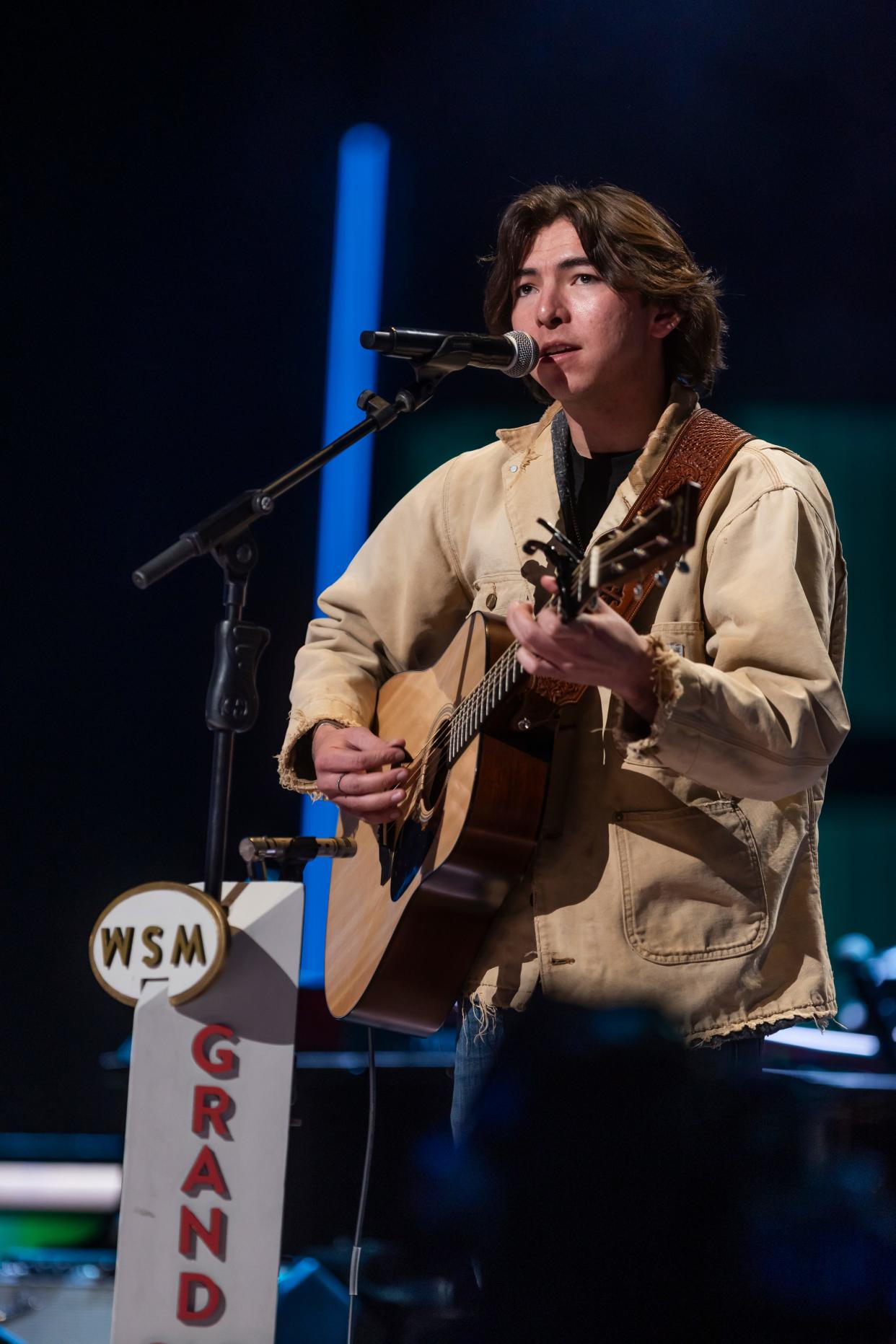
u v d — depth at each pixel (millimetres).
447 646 7168
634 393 6109
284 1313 9227
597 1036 5492
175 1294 4844
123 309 18016
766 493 5586
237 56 17828
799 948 5691
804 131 17422
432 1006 6094
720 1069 5453
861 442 19031
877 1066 11578
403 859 6246
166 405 18109
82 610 18062
